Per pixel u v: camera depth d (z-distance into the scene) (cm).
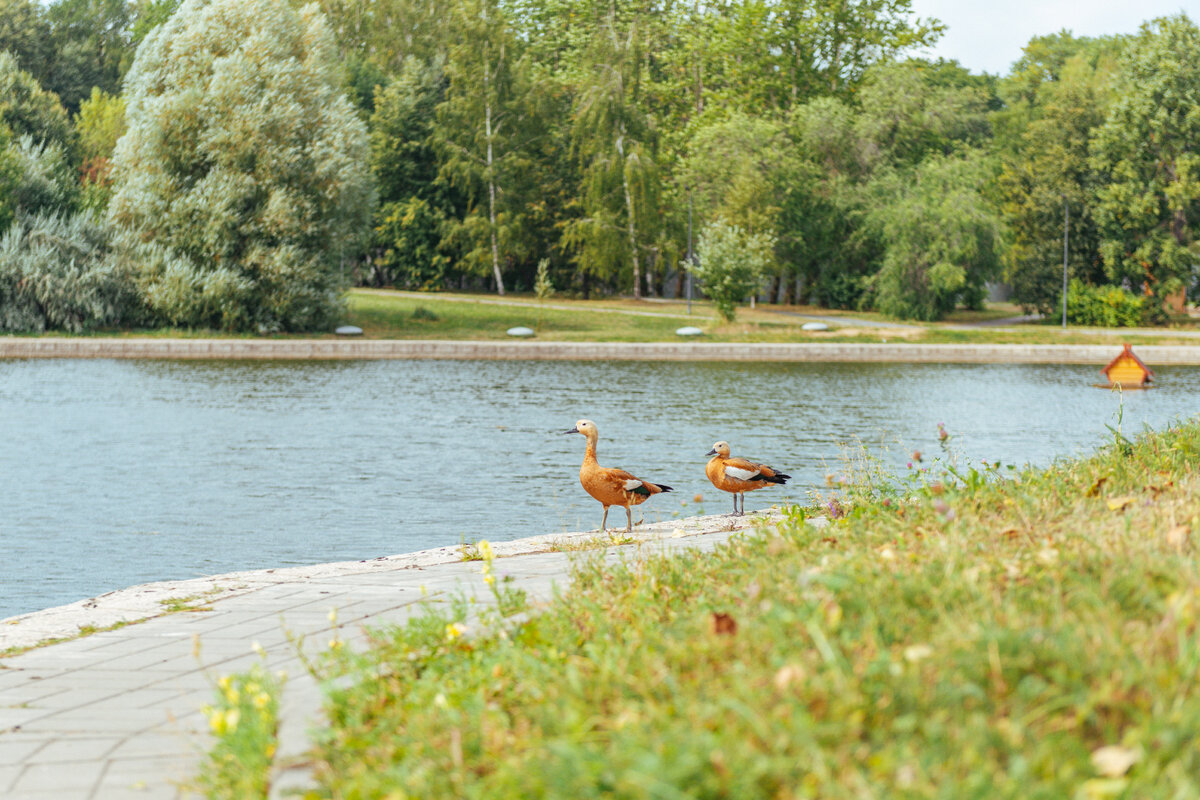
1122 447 937
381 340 5147
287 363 4600
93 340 4750
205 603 767
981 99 8488
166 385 3716
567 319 6141
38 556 1441
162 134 5028
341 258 5625
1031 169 7262
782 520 973
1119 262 6612
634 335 5609
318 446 2477
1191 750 277
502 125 7481
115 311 5106
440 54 8169
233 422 2866
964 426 2834
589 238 6931
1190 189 6194
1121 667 324
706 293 5928
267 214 4972
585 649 470
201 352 4841
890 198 6544
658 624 488
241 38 5194
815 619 372
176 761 441
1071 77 8206
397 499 1859
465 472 2141
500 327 5838
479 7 7412
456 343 5028
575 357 5075
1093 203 6650
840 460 2239
